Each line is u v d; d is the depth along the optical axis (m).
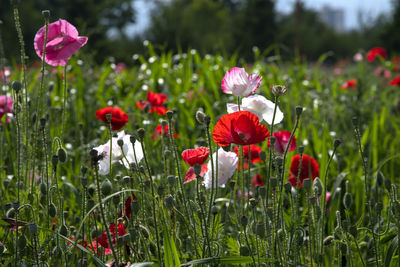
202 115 1.78
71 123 4.33
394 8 36.44
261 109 1.94
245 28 42.81
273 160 1.76
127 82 5.95
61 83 4.24
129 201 1.87
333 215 2.48
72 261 1.51
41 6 35.88
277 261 1.75
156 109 3.73
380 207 1.95
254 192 2.33
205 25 47.75
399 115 5.50
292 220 1.98
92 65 6.74
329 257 2.18
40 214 2.27
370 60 8.84
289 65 7.48
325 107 5.23
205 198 1.91
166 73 6.13
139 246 1.97
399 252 1.76
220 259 1.56
